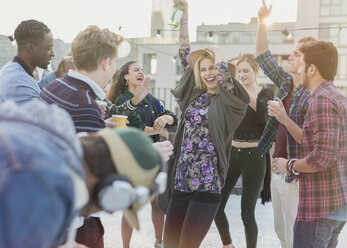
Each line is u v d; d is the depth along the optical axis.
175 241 3.17
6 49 10.57
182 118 3.32
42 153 0.82
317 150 2.45
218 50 3.12
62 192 0.82
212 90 3.25
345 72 31.67
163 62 39.53
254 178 4.06
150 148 1.07
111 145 1.03
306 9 31.80
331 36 31.84
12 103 0.92
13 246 0.75
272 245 4.49
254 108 4.06
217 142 3.09
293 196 3.21
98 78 2.10
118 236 4.61
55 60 5.54
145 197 1.02
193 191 3.11
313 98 2.53
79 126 2.01
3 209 0.75
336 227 2.66
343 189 2.50
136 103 3.40
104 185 0.99
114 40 2.11
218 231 4.59
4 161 0.77
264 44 3.91
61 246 1.20
